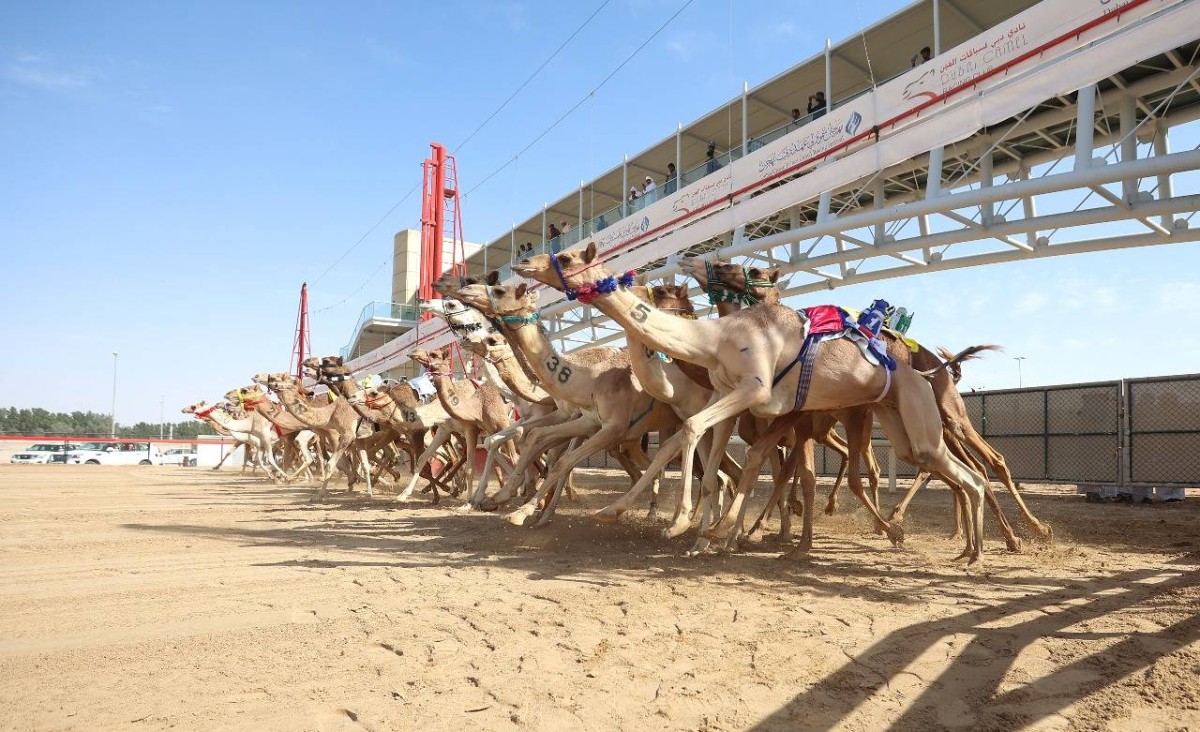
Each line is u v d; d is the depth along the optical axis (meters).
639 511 12.44
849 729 3.28
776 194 15.10
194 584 6.08
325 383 15.32
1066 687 3.74
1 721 3.23
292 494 17.36
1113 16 9.80
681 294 8.48
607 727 3.27
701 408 8.62
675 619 4.97
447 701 3.52
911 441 7.16
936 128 11.95
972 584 6.13
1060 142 17.55
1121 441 14.07
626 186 24.70
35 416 138.00
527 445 10.28
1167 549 7.99
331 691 3.63
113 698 3.53
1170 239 13.77
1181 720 3.32
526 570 6.69
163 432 115.25
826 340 6.91
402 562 7.12
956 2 15.26
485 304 8.75
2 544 8.45
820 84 19.03
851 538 9.01
